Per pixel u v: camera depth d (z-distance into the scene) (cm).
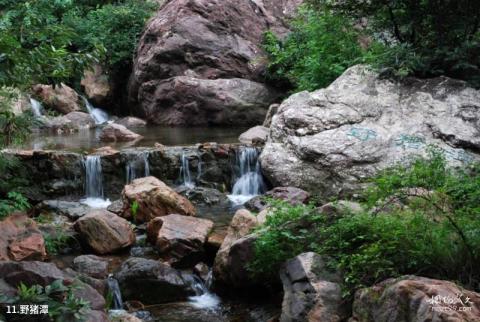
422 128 795
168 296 541
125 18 1562
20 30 482
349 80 879
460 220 435
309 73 1109
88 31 1534
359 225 465
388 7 902
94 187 876
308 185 782
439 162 519
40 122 710
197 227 650
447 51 859
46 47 474
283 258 500
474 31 877
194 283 565
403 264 427
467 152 759
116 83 1554
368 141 779
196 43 1352
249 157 901
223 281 544
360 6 950
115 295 536
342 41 1088
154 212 733
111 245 640
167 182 898
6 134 664
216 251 615
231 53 1358
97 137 1158
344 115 824
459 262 415
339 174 768
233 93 1296
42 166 848
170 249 612
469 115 798
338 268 451
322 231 487
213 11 1391
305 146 795
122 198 772
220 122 1293
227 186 904
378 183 477
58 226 675
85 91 1507
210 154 912
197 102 1298
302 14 1309
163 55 1354
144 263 555
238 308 523
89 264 580
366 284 431
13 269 418
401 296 374
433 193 466
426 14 885
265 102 1320
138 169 895
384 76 873
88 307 361
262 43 1414
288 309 441
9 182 771
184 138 1122
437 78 857
